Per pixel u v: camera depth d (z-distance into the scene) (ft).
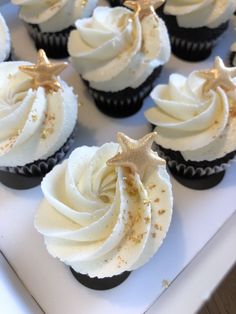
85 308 0.50
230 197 0.59
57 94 0.55
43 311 0.50
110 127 0.65
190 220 0.57
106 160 0.49
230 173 0.61
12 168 0.57
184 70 0.72
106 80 0.60
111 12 0.64
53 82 0.55
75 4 0.67
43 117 0.54
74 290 0.51
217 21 0.68
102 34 0.60
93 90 0.63
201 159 0.55
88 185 0.48
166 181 0.47
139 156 0.46
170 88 0.58
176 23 0.69
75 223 0.47
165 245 0.54
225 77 0.55
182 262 0.53
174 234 0.55
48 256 0.53
